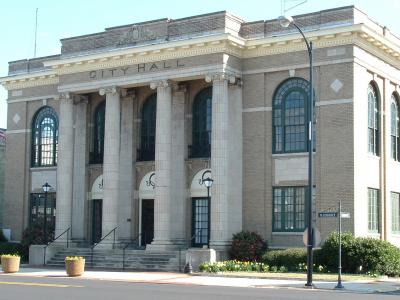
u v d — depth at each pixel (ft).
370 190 134.62
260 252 131.03
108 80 147.74
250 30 141.79
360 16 133.49
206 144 144.46
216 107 134.31
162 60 141.18
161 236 136.98
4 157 197.26
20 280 99.96
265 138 137.08
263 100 137.90
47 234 160.25
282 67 135.95
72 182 156.04
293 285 96.02
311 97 101.35
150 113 153.28
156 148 139.85
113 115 146.61
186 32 141.18
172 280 103.55
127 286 89.10
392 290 90.48
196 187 144.15
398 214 145.69
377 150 138.72
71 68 153.17
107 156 145.79
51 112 171.83
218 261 126.72
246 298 70.90
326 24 133.08
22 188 173.58
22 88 176.76
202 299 69.05
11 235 173.99
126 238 151.12
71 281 99.04
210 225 135.03
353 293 84.79
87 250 141.59
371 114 137.69
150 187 150.61
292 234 132.87
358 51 130.41
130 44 147.54
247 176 138.41
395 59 145.28
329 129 129.90
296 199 133.80
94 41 153.07
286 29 137.69
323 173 129.90
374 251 117.70
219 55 134.82
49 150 171.22
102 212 152.56
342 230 126.62
